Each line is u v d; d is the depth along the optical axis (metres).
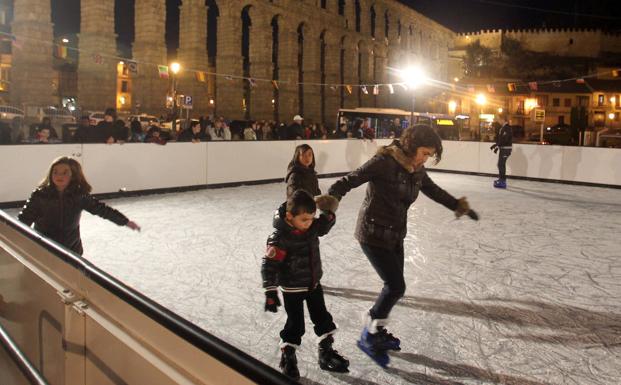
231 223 10.25
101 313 2.63
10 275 3.88
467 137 38.16
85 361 2.80
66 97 56.38
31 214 4.91
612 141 27.62
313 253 4.00
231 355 1.84
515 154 19.36
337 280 6.73
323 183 17.55
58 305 3.05
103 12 30.42
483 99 55.06
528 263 7.75
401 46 73.00
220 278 6.71
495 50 85.75
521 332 5.16
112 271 6.96
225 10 40.78
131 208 11.79
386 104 67.44
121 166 13.31
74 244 5.10
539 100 63.44
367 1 61.78
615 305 5.97
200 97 38.44
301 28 51.88
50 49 28.73
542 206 13.20
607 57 82.25
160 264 7.32
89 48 30.72
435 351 4.72
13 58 28.48
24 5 27.91
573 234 9.84
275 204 12.62
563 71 74.31
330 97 55.62
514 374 4.30
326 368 4.29
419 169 4.39
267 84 44.97
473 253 8.32
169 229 9.60
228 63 41.12
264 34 44.44
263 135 23.66
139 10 33.97
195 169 14.95
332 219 4.05
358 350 4.73
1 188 11.39
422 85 49.12
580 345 4.88
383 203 4.34
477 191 15.88
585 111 49.97
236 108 41.41
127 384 2.41
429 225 10.59
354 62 59.25
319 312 4.26
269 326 5.20
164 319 2.13
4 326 4.13
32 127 17.61
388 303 4.45
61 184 4.91
